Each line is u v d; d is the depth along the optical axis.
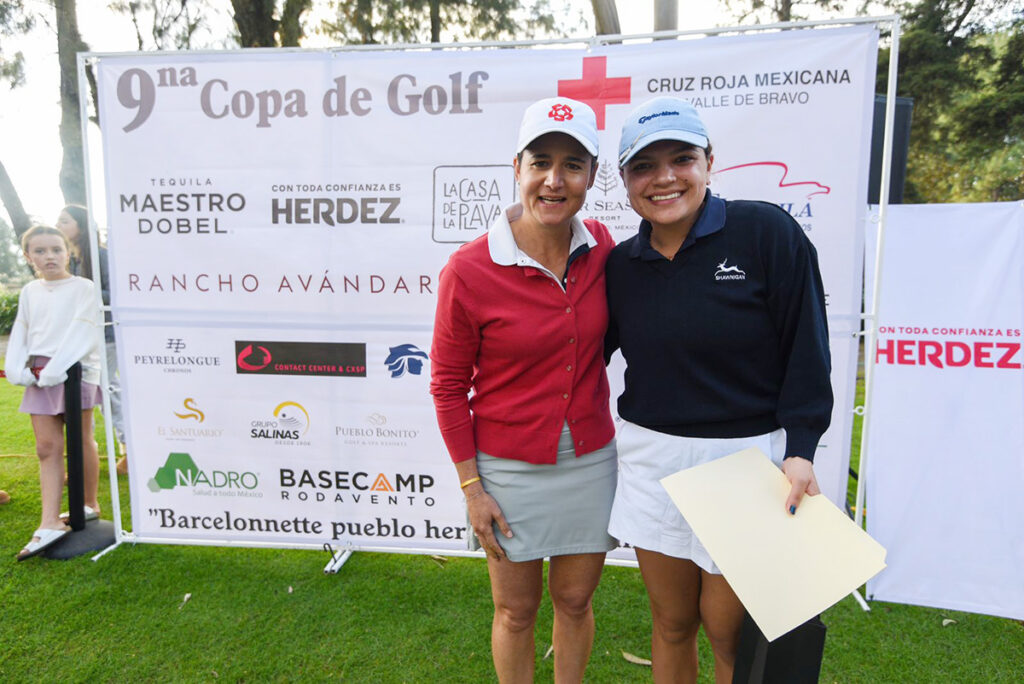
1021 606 2.34
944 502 2.43
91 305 2.94
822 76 2.28
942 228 2.46
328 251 2.61
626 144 1.31
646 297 1.38
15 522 3.25
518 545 1.55
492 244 1.44
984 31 10.26
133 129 2.62
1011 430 2.38
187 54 2.55
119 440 3.77
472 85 2.45
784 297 1.29
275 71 2.54
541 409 1.50
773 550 1.25
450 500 2.72
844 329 2.38
